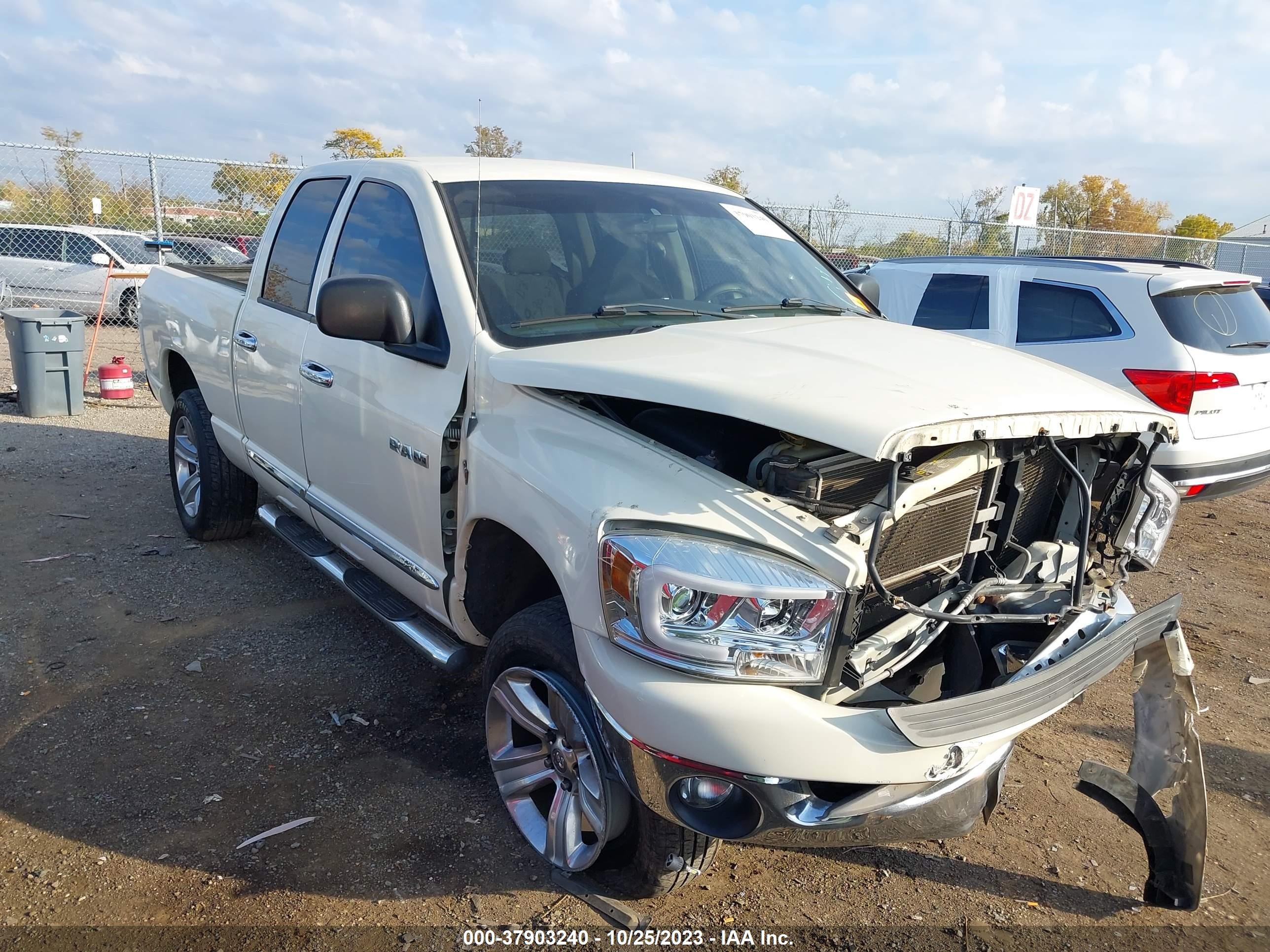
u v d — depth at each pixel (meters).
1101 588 2.71
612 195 3.59
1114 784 2.81
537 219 3.30
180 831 2.88
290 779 3.17
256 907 2.58
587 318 3.04
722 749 2.05
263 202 12.50
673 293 3.29
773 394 2.19
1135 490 2.67
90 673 3.82
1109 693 4.08
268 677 3.85
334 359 3.51
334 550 4.02
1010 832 3.09
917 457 2.28
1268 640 4.71
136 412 9.00
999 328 6.62
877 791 2.11
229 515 5.13
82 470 6.80
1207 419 5.62
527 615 2.68
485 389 2.81
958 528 2.43
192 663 3.94
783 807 2.07
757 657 2.05
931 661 2.64
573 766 2.59
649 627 2.10
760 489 2.25
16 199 12.60
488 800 3.09
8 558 5.00
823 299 3.65
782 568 2.05
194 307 4.93
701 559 2.07
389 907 2.61
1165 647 2.72
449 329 2.97
